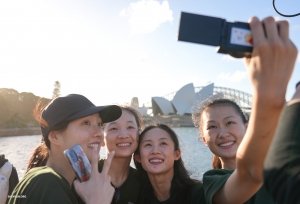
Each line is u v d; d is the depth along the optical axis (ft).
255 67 2.93
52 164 6.93
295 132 2.61
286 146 2.62
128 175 10.10
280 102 2.92
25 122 148.97
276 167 2.65
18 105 152.25
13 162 44.78
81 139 6.75
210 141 9.02
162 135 9.32
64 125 6.66
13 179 10.01
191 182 9.20
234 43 3.00
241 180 4.25
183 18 3.09
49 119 6.75
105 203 5.79
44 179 5.45
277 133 2.86
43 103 7.64
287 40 2.83
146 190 9.66
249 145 3.42
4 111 142.72
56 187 5.35
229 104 9.08
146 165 9.27
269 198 6.02
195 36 3.05
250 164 3.66
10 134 132.36
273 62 2.82
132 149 9.81
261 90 2.91
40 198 5.17
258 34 2.89
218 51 3.11
